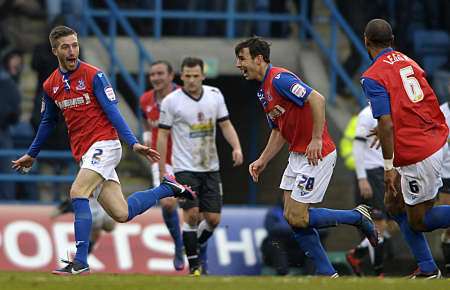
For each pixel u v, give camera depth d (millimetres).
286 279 28234
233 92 63750
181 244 44438
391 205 33281
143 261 49844
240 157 41938
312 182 32812
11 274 31484
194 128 41469
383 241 44688
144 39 61625
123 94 62438
